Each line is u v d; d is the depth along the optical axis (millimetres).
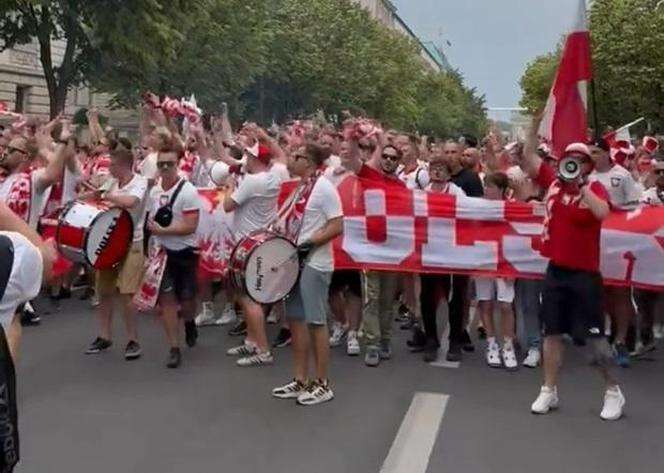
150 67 26688
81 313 10703
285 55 46750
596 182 6672
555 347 7023
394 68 62719
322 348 7211
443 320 11055
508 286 8602
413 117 74812
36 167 10133
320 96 50656
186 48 31625
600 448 6238
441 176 8969
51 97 26781
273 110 49781
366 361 8602
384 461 5848
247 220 8711
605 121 35906
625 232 8820
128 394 7328
